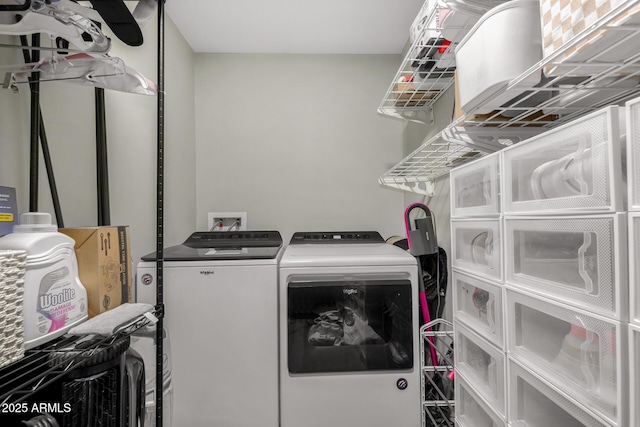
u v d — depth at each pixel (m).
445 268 1.64
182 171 2.07
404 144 2.36
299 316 1.41
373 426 1.41
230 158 2.33
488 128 1.06
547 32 0.64
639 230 0.50
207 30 2.05
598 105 0.84
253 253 1.54
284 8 1.85
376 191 2.38
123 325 0.83
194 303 1.42
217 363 1.42
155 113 1.70
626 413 0.52
